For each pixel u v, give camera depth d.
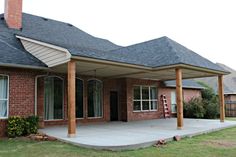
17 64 11.99
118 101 20.11
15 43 15.08
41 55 13.55
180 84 14.21
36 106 13.50
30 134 11.78
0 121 11.76
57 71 15.48
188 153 8.34
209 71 16.42
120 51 19.53
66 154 8.13
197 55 17.61
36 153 8.26
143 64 14.52
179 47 17.28
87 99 17.73
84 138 10.52
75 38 20.19
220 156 7.92
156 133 12.07
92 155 8.02
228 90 30.64
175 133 12.05
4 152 8.41
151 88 22.41
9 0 16.97
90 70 15.48
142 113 21.05
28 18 19.36
